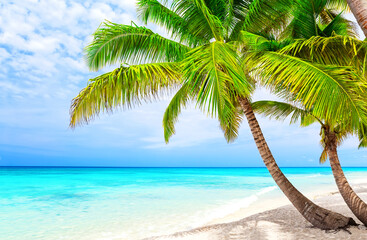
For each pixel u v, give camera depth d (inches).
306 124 378.6
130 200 584.1
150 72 191.3
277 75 183.8
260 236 216.1
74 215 421.4
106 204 531.2
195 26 250.7
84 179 1439.5
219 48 175.8
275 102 309.0
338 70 153.6
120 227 338.3
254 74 197.6
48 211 460.1
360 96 143.6
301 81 165.2
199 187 904.3
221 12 248.8
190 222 358.9
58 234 309.6
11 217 411.2
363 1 104.9
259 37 207.8
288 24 245.3
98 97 191.5
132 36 244.4
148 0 259.1
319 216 218.8
